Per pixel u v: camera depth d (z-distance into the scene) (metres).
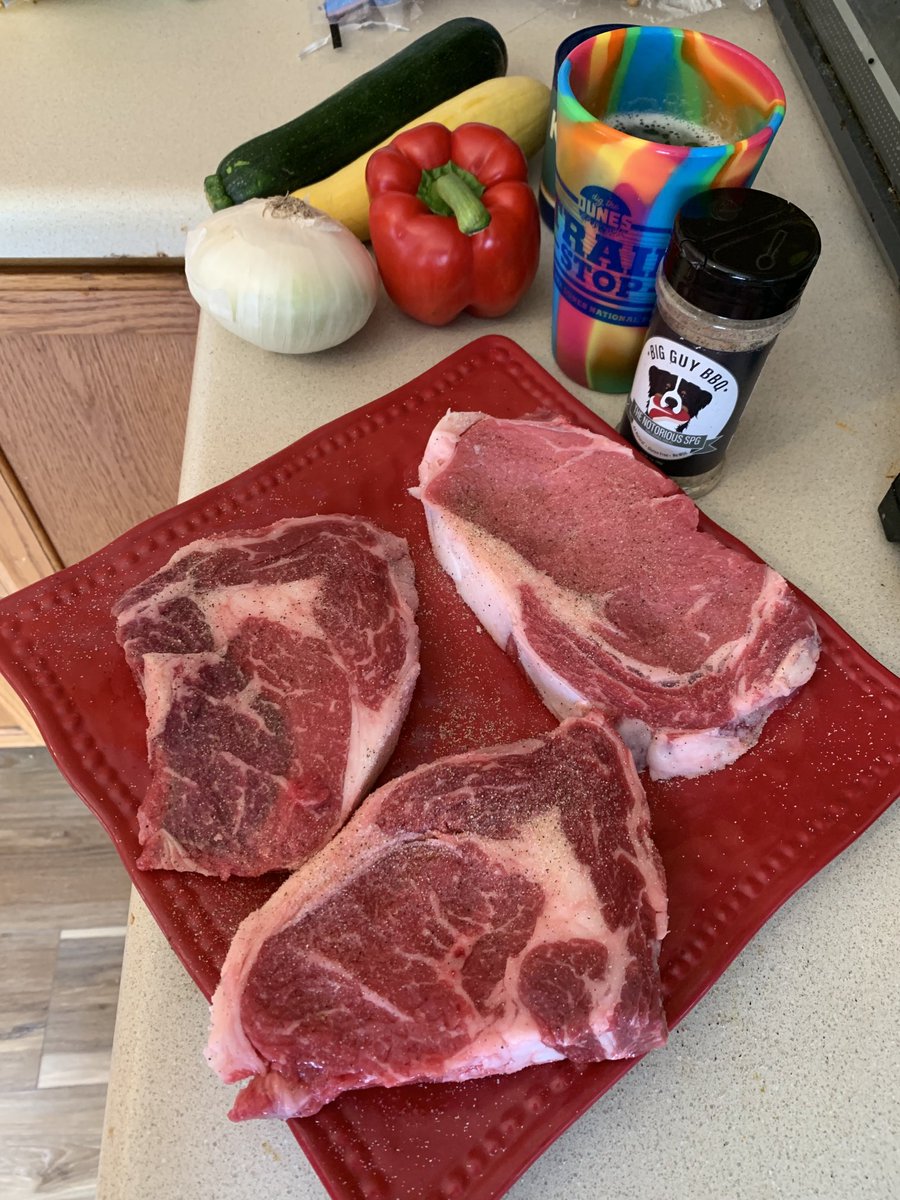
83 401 1.11
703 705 0.67
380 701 0.69
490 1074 0.55
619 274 0.75
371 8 1.14
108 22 1.15
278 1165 0.54
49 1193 1.22
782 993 0.61
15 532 1.27
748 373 0.70
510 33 1.16
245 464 0.86
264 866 0.62
